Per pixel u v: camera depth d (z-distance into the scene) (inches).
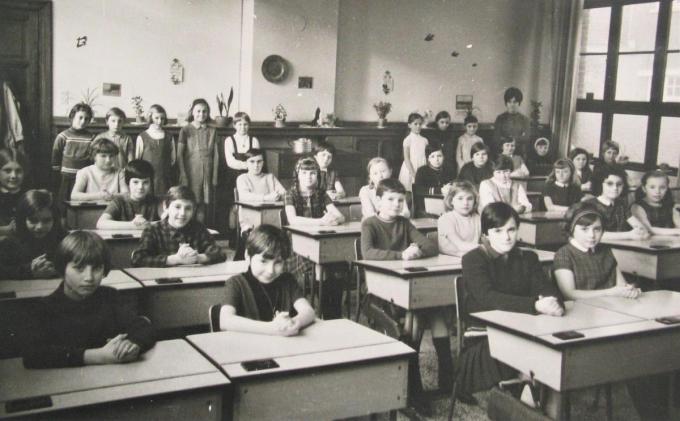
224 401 79.3
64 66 284.8
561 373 96.4
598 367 100.3
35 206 127.4
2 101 272.1
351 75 349.1
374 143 339.9
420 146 329.4
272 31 314.3
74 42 285.3
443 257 152.4
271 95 317.4
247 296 102.3
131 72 296.5
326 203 195.6
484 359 114.1
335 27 329.1
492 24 386.6
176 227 139.2
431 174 270.7
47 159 284.5
